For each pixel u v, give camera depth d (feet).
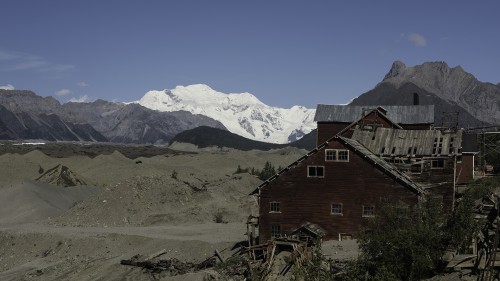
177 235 240.53
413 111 267.39
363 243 143.43
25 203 318.86
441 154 210.38
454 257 130.72
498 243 129.08
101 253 230.07
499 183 223.10
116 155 524.93
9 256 242.58
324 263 157.07
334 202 197.36
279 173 202.59
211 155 603.67
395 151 217.15
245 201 332.19
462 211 136.46
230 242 217.56
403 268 130.00
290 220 200.64
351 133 243.60
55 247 241.55
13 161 455.63
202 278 178.81
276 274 169.78
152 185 320.09
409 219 145.38
